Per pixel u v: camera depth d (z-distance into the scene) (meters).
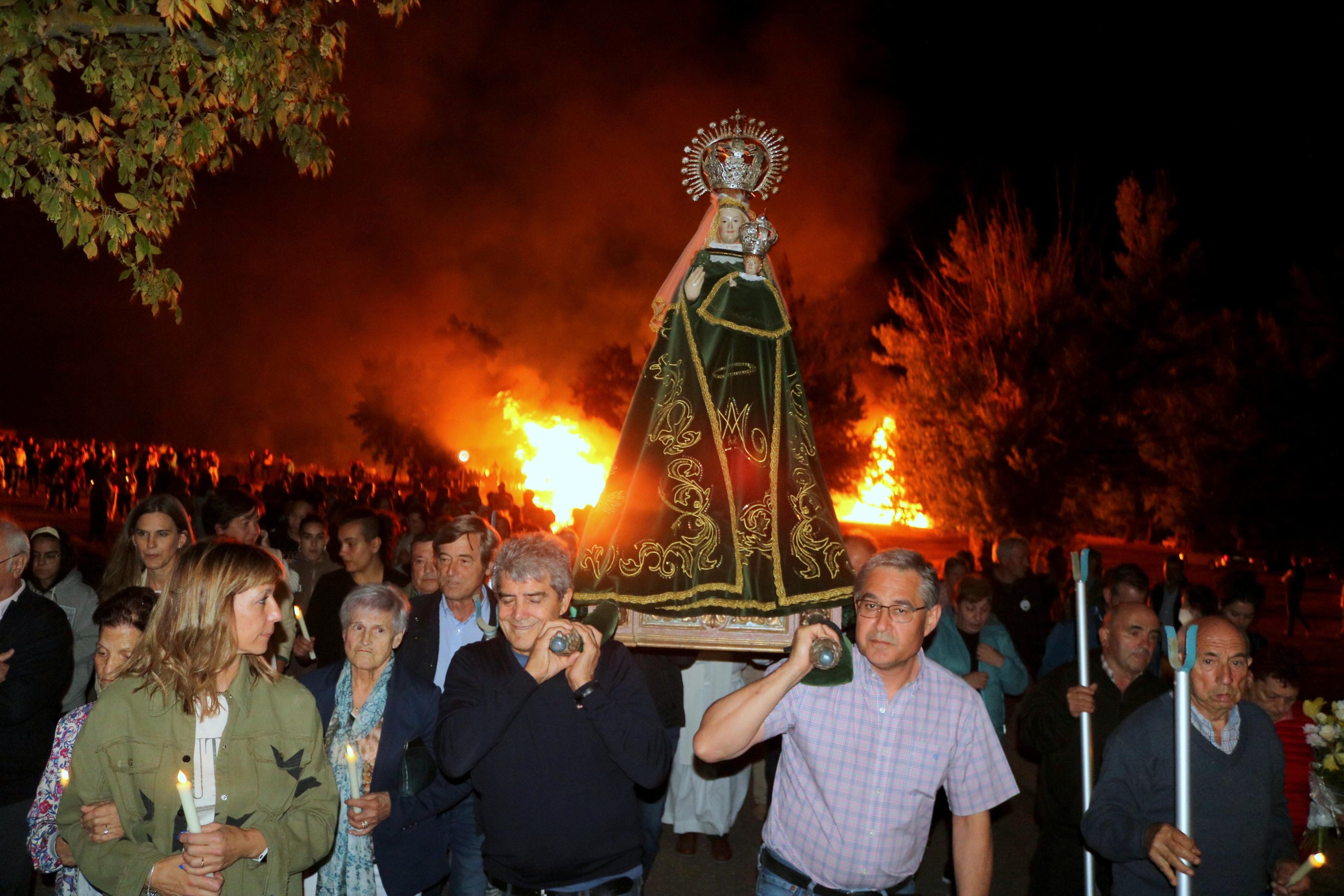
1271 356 23.98
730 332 4.55
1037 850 5.31
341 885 4.48
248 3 7.95
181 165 7.71
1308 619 25.02
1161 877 4.21
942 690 3.82
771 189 4.81
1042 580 12.28
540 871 4.03
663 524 4.35
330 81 8.41
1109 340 24.81
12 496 33.41
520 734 4.03
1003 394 23.95
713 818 7.43
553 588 4.13
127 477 29.69
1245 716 4.27
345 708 4.62
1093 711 4.90
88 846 3.44
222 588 3.50
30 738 4.82
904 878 3.80
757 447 4.46
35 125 7.01
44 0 6.75
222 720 3.58
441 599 5.83
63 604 6.11
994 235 25.05
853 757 3.77
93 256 7.22
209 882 3.33
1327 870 4.16
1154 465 24.44
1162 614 11.70
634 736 3.99
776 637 4.34
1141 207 26.42
